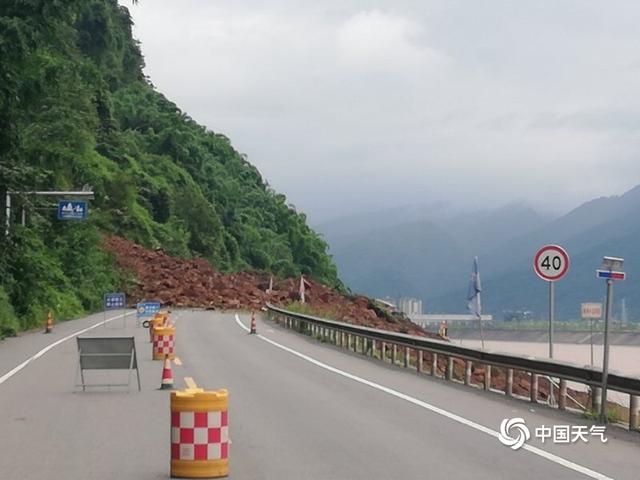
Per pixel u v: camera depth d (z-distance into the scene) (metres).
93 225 77.69
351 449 12.77
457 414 16.50
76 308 62.47
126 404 17.50
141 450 12.55
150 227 103.50
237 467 11.39
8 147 42.69
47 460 11.81
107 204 96.06
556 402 20.28
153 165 121.88
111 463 11.60
